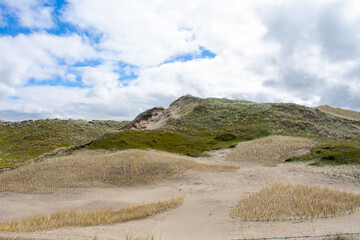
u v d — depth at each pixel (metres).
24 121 96.06
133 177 29.20
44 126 88.94
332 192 17.44
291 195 17.27
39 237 11.52
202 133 53.31
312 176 24.05
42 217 17.02
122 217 16.22
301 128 50.56
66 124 92.38
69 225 15.16
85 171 30.98
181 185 25.67
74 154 41.16
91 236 12.19
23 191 26.62
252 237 10.98
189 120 61.88
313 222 12.53
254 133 49.34
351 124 64.94
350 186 20.58
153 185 27.08
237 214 15.16
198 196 20.98
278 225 12.65
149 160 33.06
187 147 44.53
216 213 16.19
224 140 47.84
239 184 23.75
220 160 35.62
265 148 36.38
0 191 26.83
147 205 18.78
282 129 50.31
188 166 31.44
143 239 11.96
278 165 29.88
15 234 12.14
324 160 28.77
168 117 72.19
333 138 44.22
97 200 23.05
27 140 77.31
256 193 18.95
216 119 61.22
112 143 45.09
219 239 11.42
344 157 28.14
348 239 9.54
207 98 81.06
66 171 31.25
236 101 81.44
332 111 86.31
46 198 24.73
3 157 61.41
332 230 10.88
